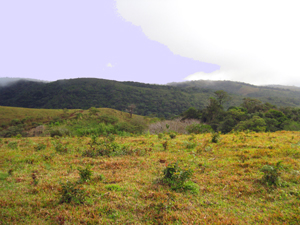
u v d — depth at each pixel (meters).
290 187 6.05
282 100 161.62
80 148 12.62
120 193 5.95
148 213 4.88
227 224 4.38
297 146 10.95
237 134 17.88
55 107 148.88
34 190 6.13
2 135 56.47
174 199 5.58
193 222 4.49
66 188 5.59
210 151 11.09
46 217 4.69
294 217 4.53
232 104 153.38
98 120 74.00
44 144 14.48
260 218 4.59
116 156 10.70
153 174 7.73
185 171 6.74
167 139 16.19
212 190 6.19
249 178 6.91
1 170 8.28
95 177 7.16
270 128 40.50
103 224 4.48
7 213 4.77
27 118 74.88
